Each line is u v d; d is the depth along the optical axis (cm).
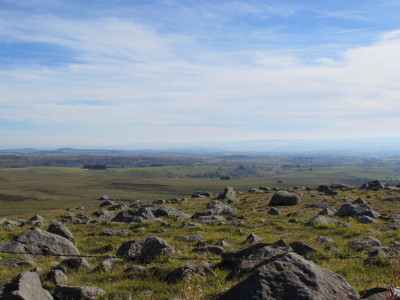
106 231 2828
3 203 18300
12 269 1636
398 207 3981
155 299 1138
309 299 784
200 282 1226
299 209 4178
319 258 1593
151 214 3781
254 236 2314
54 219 4144
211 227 3005
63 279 1377
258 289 807
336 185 6856
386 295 873
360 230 2548
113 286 1283
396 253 1606
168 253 1725
